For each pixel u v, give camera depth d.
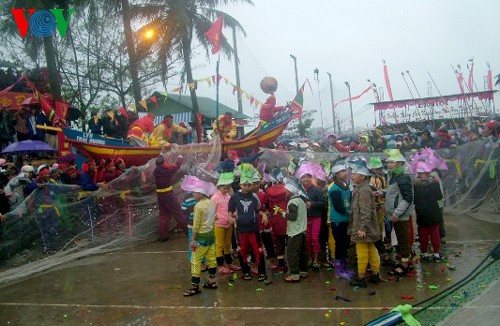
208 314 5.98
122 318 6.07
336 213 7.16
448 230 9.72
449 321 3.73
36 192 9.83
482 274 4.11
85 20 22.47
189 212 8.05
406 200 6.81
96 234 10.23
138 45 20.91
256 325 5.50
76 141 11.97
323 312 5.77
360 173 6.54
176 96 25.81
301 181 7.63
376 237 6.51
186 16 19.88
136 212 10.68
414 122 26.70
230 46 22.62
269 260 8.45
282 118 15.81
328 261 7.86
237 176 9.09
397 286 6.55
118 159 11.77
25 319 6.29
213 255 6.96
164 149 11.66
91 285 7.62
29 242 9.54
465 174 11.72
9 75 17.25
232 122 15.14
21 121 15.87
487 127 11.69
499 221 10.16
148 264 8.67
